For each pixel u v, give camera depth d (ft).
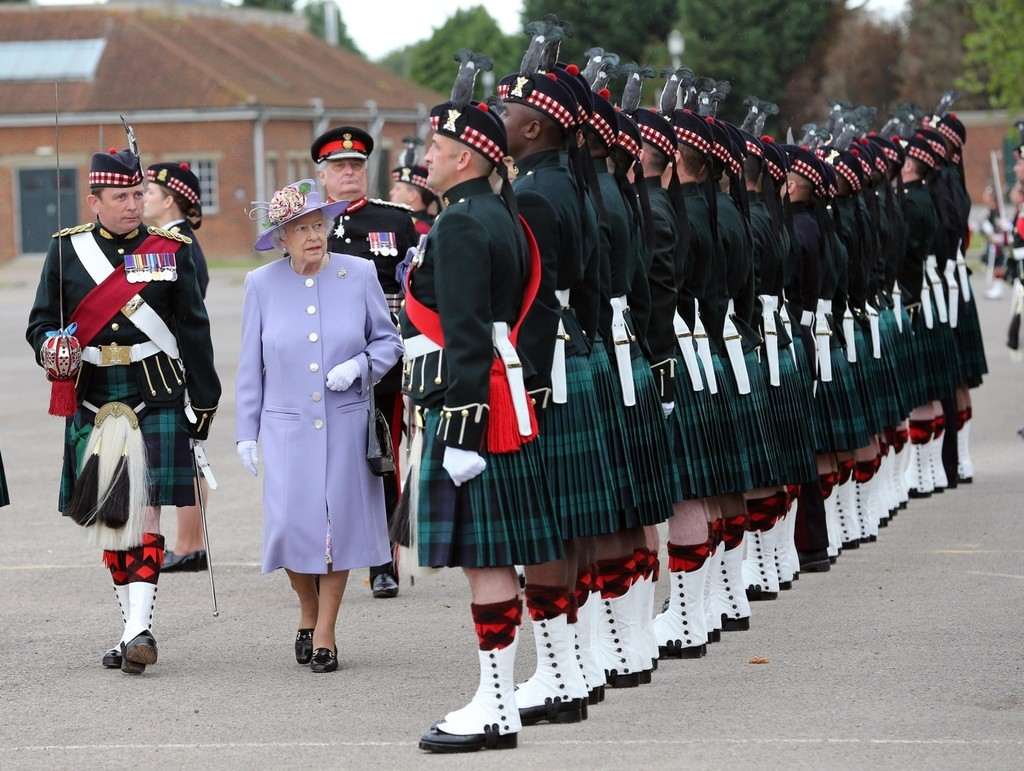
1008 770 62.08
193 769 64.80
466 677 79.20
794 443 95.96
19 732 70.85
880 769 62.49
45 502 133.28
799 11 458.09
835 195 110.73
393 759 65.36
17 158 547.90
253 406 83.15
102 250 83.25
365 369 82.69
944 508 127.24
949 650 81.92
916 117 138.41
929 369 131.23
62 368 81.05
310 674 80.43
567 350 70.13
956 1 581.94
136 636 80.53
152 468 82.38
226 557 111.65
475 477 64.90
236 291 418.72
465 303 63.62
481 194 65.98
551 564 69.31
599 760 64.34
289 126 551.18
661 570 105.19
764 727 68.85
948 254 135.54
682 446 83.05
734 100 452.76
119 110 536.83
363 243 101.19
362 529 81.82
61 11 570.46
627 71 82.99
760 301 94.84
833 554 108.37
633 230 76.54
